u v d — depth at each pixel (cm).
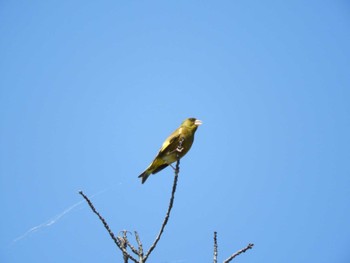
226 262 793
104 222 814
